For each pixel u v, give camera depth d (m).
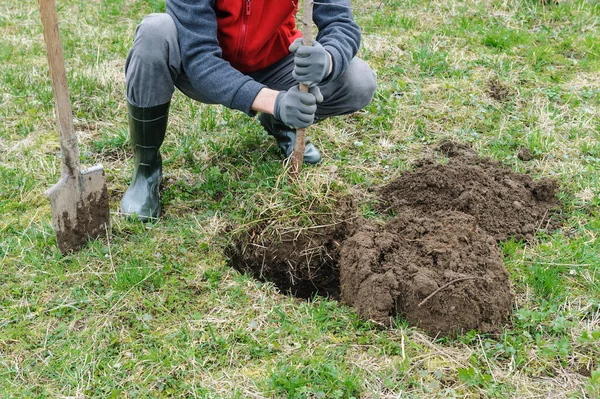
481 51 5.03
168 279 2.86
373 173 3.63
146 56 2.89
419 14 5.70
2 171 3.56
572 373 2.42
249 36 3.01
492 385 2.35
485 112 4.20
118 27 5.55
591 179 3.54
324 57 2.69
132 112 3.06
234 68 3.12
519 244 3.04
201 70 2.84
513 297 2.73
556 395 2.33
